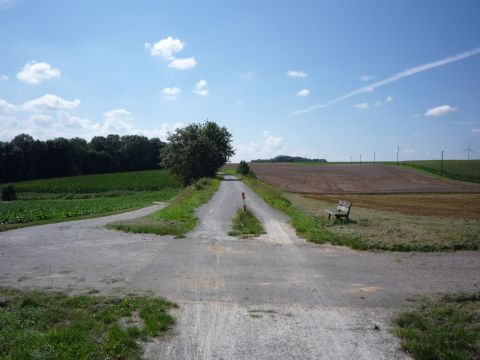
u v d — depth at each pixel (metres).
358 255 11.46
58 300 7.45
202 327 6.32
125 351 5.40
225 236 14.70
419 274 9.41
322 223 17.98
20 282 8.77
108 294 7.88
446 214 27.48
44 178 108.50
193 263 10.52
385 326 6.41
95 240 14.25
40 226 19.48
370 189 67.12
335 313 6.95
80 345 5.48
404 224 18.22
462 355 5.37
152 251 12.08
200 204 26.66
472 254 11.56
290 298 7.73
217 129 86.50
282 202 25.98
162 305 7.14
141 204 47.28
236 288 8.34
